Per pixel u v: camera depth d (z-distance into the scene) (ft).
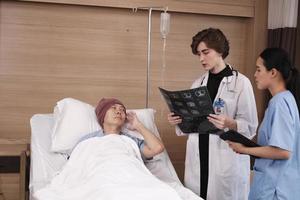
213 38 7.25
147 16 11.31
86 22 10.90
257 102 12.05
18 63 10.55
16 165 9.73
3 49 10.41
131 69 11.39
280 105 5.74
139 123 8.04
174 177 7.88
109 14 11.04
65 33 10.78
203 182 7.88
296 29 10.87
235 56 12.26
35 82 10.70
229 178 7.61
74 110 8.28
